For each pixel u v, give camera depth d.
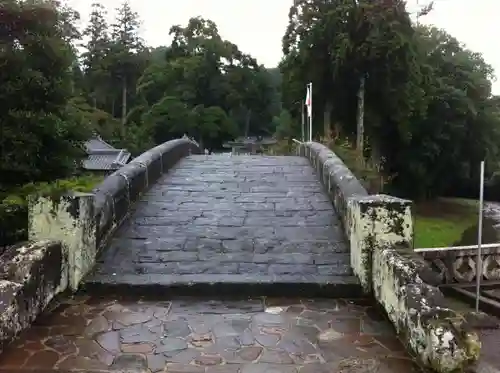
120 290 6.31
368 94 34.41
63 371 4.38
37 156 10.70
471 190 47.44
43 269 5.66
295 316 5.65
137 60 61.53
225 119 48.94
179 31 55.97
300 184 11.15
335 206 9.18
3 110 10.49
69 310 5.77
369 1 32.09
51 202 6.29
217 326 5.36
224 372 4.38
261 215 9.05
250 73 55.72
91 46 65.00
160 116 47.34
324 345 4.92
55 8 11.11
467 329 4.38
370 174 27.56
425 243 27.30
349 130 37.03
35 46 10.61
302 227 8.43
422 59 35.97
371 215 6.25
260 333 5.19
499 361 5.38
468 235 30.50
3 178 10.61
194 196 10.27
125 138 48.41
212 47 52.62
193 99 52.00
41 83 10.65
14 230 10.19
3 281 5.07
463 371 4.23
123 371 4.39
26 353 4.71
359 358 4.65
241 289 6.31
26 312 5.25
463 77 41.72
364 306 5.96
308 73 33.97
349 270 6.80
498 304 7.00
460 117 39.62
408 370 4.42
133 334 5.15
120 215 8.55
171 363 4.54
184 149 15.38
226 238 7.97
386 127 37.06
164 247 7.60
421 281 5.06
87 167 35.53
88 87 61.56
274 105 60.53
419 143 39.19
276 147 41.31
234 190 10.70
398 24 31.66
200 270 6.80
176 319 5.55
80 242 6.39
